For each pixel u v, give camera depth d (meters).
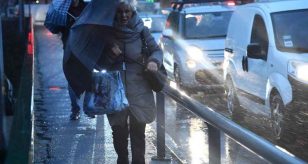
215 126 9.77
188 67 32.12
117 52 12.65
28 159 9.41
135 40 12.88
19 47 47.88
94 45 12.60
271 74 21.14
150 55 13.02
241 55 24.73
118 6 12.48
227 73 26.56
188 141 19.86
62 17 18.61
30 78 16.86
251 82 23.39
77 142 19.47
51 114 24.53
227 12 35.62
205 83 32.06
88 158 17.52
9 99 21.81
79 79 12.70
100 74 12.58
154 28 49.16
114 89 12.58
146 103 12.96
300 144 19.55
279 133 20.30
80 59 12.52
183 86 32.59
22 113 12.18
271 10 22.91
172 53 34.25
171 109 25.91
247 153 16.25
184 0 38.09
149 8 64.62
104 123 22.52
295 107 19.55
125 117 13.02
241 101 24.89
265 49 22.23
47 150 18.45
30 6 89.69
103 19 12.41
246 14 24.91
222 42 32.66
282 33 21.89
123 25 12.68
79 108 23.19
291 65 19.94
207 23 35.16
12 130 11.05
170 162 16.30
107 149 18.50
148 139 19.84
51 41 65.81
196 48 32.19
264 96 21.88
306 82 19.20
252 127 23.30
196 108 11.04
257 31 23.44
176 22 35.81
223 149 16.83
